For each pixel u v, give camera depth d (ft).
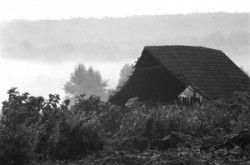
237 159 51.31
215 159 51.60
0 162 54.29
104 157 57.11
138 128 68.80
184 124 66.90
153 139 65.62
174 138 64.44
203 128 66.18
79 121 64.34
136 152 62.44
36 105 65.26
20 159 55.01
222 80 112.27
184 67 111.86
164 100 119.44
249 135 58.54
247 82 117.80
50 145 62.59
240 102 75.82
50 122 64.18
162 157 52.21
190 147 60.95
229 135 59.62
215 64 117.91
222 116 68.69
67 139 62.90
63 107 67.56
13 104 60.08
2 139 54.75
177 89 118.21
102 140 65.00
